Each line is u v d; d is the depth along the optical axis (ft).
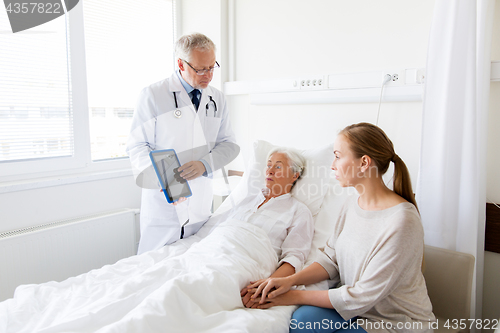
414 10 5.08
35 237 5.69
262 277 3.70
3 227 5.82
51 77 6.43
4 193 5.78
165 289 3.07
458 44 4.14
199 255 3.84
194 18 8.14
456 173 4.29
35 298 3.48
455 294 3.97
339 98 5.73
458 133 4.23
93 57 7.16
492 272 4.81
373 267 3.08
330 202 4.45
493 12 4.22
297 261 3.94
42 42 6.26
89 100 7.18
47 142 6.51
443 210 4.37
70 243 6.15
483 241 4.51
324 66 6.14
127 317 2.85
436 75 4.32
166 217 5.27
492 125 4.63
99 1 7.14
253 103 6.83
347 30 5.79
